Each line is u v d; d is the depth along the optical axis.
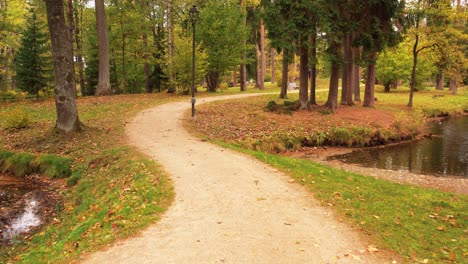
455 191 11.80
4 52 33.16
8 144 14.81
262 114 21.11
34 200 10.30
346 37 22.31
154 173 9.70
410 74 39.12
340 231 6.25
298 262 5.13
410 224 6.79
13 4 29.50
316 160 15.82
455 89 42.09
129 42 33.62
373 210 7.39
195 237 5.95
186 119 18.89
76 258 5.43
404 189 9.64
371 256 5.41
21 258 6.30
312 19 19.34
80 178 11.40
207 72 33.56
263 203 7.61
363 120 21.55
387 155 17.02
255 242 5.75
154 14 35.56
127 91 43.47
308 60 22.59
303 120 20.59
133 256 5.35
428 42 27.69
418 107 29.67
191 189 8.52
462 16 25.97
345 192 8.45
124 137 14.78
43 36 25.02
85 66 38.38
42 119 18.72
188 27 34.00
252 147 15.88
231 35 33.38
